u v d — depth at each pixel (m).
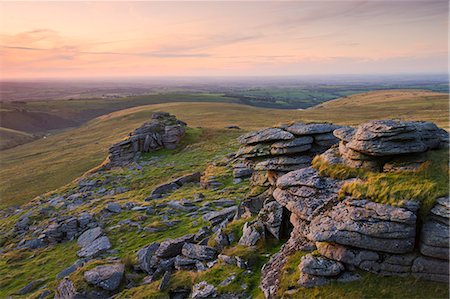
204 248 27.39
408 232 17.42
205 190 49.81
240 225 29.14
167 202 46.06
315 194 23.02
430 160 20.55
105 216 45.38
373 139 22.25
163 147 83.56
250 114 190.88
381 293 17.20
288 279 20.09
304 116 172.50
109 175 69.75
